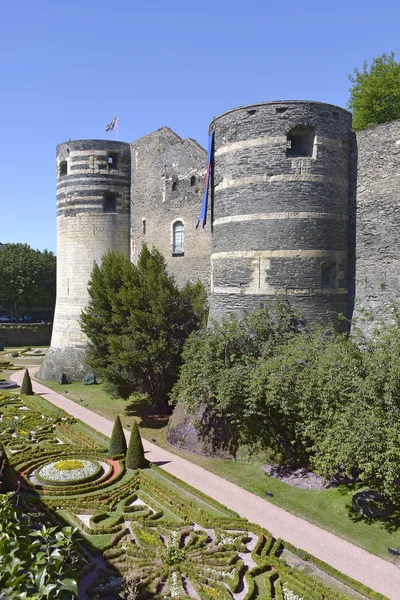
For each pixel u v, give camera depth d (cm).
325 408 1927
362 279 2680
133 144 4466
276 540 1803
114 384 3195
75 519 2033
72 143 4422
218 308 2822
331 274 2686
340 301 2697
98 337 3322
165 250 4019
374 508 1933
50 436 3088
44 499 2197
